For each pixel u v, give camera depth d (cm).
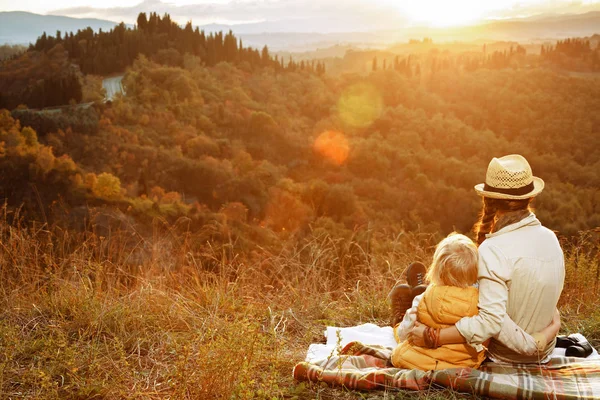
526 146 14925
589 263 412
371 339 293
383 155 12538
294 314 352
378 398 228
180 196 9481
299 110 17825
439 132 15125
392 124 15562
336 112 16700
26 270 363
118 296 344
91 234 390
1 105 14125
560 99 18100
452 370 225
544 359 237
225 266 392
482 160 13975
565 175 12781
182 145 12625
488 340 239
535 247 221
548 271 221
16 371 253
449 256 222
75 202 6681
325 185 8525
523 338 221
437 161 12388
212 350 249
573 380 220
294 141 14000
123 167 10438
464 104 18550
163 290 360
